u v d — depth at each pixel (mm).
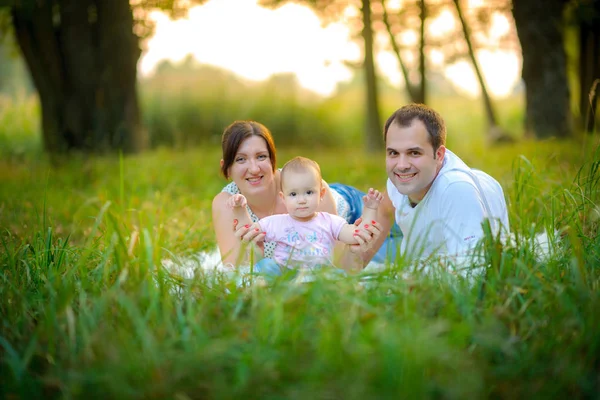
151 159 10555
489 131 16047
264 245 4125
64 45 13070
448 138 19938
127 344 2498
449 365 2363
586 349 2572
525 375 2445
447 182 3580
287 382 2381
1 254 3969
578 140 12148
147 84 19312
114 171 8969
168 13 13422
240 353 2496
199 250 4941
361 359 2385
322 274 2992
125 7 13047
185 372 2396
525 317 2828
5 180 8500
